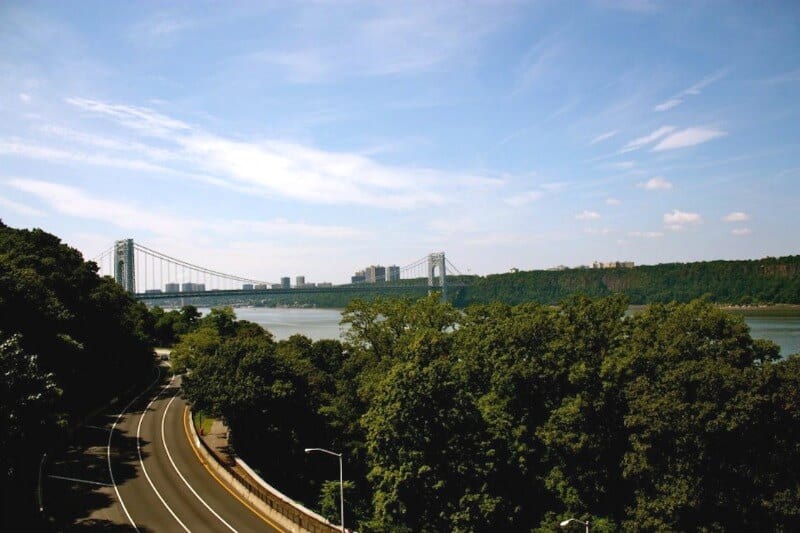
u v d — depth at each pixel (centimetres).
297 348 8012
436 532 3519
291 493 5041
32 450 3803
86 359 6150
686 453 3048
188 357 6825
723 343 3234
